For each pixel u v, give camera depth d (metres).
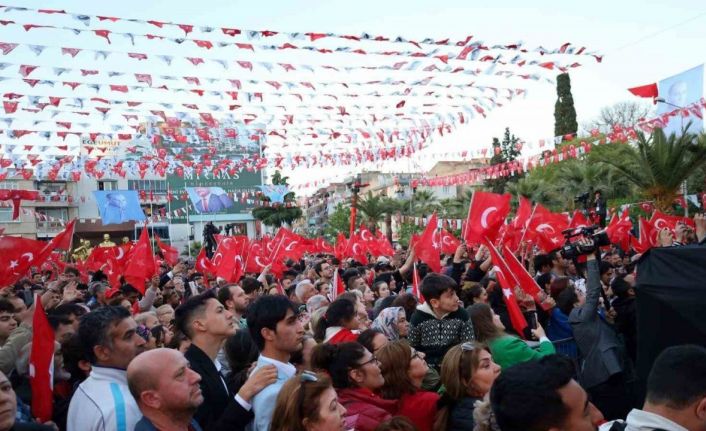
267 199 42.66
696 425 2.68
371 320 8.34
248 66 10.49
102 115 12.52
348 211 57.34
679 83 19.78
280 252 14.82
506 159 53.91
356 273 11.25
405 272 11.34
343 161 18.78
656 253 4.82
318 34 9.66
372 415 4.18
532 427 2.45
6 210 51.81
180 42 9.45
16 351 5.38
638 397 4.96
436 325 6.24
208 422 4.24
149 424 3.32
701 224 9.66
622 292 7.56
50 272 21.03
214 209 41.59
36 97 11.25
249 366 5.16
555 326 7.46
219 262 13.30
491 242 7.13
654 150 21.75
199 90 12.02
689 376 2.71
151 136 15.62
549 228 12.68
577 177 33.84
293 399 3.53
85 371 5.08
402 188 56.84
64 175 18.55
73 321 5.79
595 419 3.39
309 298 8.95
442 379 4.55
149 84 10.88
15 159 16.72
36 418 4.65
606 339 6.25
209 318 4.51
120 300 8.67
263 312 4.40
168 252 17.50
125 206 37.25
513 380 2.54
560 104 49.47
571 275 10.75
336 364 4.48
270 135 15.83
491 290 8.41
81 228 55.34
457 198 49.81
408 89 13.50
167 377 3.33
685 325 4.54
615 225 16.14
